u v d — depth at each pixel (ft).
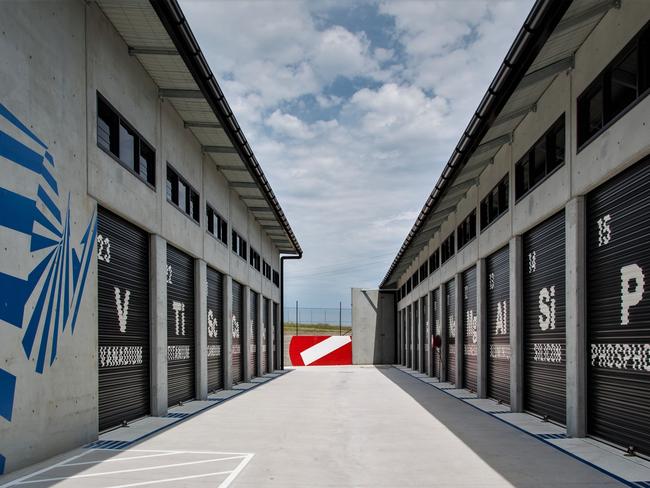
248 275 74.18
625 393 25.03
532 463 23.53
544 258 35.60
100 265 30.58
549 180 33.06
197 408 43.24
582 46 28.19
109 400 31.58
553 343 34.04
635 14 23.16
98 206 30.48
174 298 44.29
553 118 32.35
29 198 22.94
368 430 32.71
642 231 23.62
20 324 22.15
